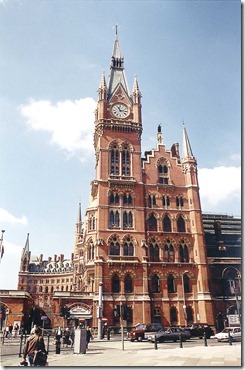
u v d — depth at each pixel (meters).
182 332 46.19
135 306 61.62
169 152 76.75
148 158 75.12
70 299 61.94
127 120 75.88
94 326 59.22
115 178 71.00
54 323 60.22
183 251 68.81
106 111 76.69
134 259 65.06
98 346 38.41
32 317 77.12
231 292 68.50
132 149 74.00
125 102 78.81
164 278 65.38
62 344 40.84
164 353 27.38
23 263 164.25
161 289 64.56
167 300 63.75
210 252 77.81
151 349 32.50
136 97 79.31
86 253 68.00
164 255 67.56
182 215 71.56
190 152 77.19
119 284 63.06
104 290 61.66
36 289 161.12
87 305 61.75
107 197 68.69
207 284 65.75
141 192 70.75
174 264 66.69
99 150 72.81
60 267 164.62
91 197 78.56
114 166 72.50
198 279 66.31
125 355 27.14
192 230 70.25
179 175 75.25
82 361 23.75
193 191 73.06
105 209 67.56
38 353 15.28
